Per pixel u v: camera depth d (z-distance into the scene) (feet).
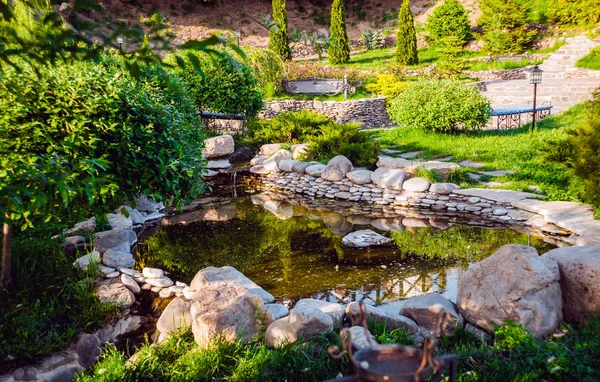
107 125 16.15
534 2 92.48
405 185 32.96
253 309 14.90
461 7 88.17
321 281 20.51
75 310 16.40
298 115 48.26
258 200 34.63
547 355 12.15
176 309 16.53
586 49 78.28
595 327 13.03
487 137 45.34
